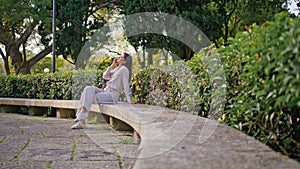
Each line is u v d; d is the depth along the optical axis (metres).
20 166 2.94
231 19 13.91
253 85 2.05
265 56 1.74
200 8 11.18
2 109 8.55
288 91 1.53
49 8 14.52
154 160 1.39
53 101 6.87
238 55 2.36
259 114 2.11
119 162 3.10
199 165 1.29
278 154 1.42
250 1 12.60
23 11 14.08
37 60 16.20
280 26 1.57
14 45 15.89
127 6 11.67
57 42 14.26
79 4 14.05
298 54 1.37
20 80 8.98
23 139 4.32
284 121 2.20
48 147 3.80
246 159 1.35
